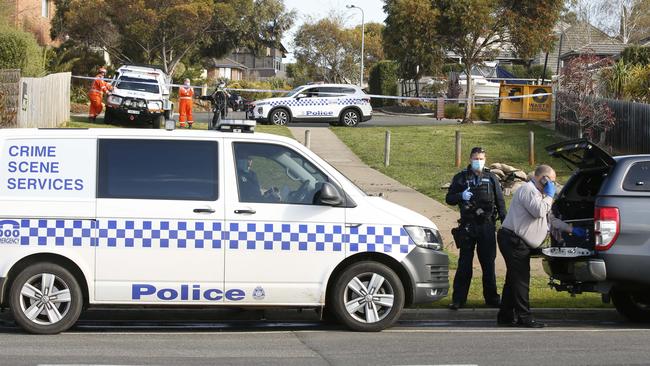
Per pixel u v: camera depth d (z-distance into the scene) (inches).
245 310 499.2
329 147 1323.8
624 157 463.2
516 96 1715.1
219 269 428.1
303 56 3348.9
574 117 1374.3
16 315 423.2
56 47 2273.6
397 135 1464.1
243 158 439.8
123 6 2165.4
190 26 2251.5
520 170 1016.2
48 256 426.0
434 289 448.8
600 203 453.7
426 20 1734.7
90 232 423.5
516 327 474.0
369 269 440.8
